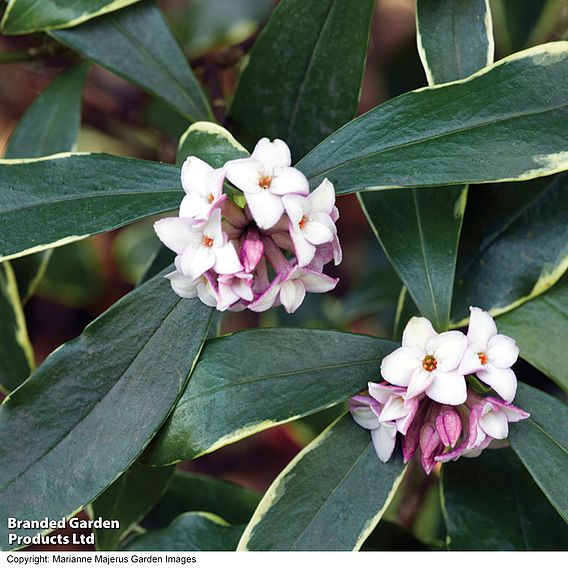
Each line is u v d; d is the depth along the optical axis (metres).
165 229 0.37
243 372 0.38
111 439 0.38
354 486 0.38
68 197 0.39
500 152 0.38
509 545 0.41
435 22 0.40
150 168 0.39
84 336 0.39
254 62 0.42
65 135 0.44
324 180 0.37
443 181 0.38
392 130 0.38
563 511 0.37
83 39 0.43
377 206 0.40
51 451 0.38
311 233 0.37
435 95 0.38
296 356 0.39
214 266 0.36
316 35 0.42
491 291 0.41
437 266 0.40
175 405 0.38
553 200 0.41
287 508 0.38
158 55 0.43
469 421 0.37
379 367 0.38
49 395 0.38
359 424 0.39
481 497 0.42
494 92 0.38
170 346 0.38
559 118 0.38
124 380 0.38
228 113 0.43
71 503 0.38
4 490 0.38
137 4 0.43
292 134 0.43
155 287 0.39
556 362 0.40
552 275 0.40
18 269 0.45
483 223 0.41
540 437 0.38
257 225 0.37
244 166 0.37
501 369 0.37
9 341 0.44
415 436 0.38
